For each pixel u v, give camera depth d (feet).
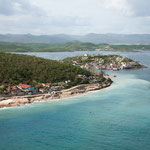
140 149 274.16
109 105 460.96
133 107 443.32
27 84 583.58
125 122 360.28
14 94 514.68
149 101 487.20
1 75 579.89
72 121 368.89
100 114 402.93
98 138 303.89
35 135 316.19
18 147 282.56
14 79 588.50
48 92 556.51
